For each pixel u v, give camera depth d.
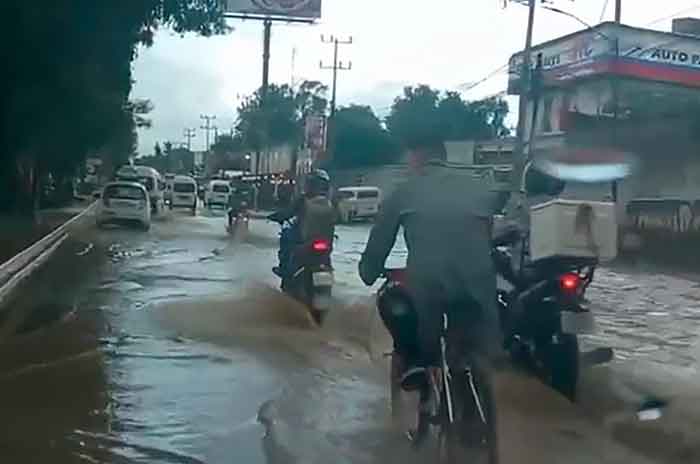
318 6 51.53
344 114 58.25
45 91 28.47
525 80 38.12
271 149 73.56
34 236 26.97
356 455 6.11
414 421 6.58
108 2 24.14
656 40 44.00
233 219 29.55
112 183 33.75
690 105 38.72
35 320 11.64
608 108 41.81
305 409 7.28
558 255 8.01
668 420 7.39
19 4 23.00
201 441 6.43
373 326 11.26
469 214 5.71
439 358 5.67
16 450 6.15
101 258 21.02
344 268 19.92
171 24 27.16
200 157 146.25
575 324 7.91
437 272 5.59
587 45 44.72
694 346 11.18
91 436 6.52
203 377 8.41
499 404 7.64
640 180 34.78
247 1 51.47
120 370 8.66
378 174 50.81
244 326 11.17
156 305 12.93
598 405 7.90
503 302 8.52
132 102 57.81
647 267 26.56
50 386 8.00
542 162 9.23
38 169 42.72
